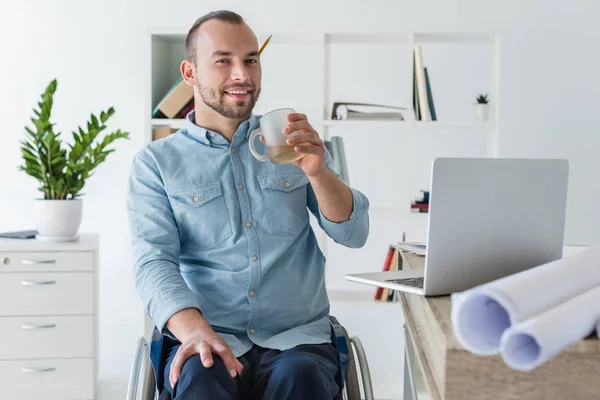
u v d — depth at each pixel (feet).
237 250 5.98
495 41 11.43
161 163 6.13
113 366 12.07
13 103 13.15
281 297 5.97
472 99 12.75
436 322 3.25
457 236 3.91
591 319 2.77
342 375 5.53
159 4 12.91
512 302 2.60
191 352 4.89
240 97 6.04
